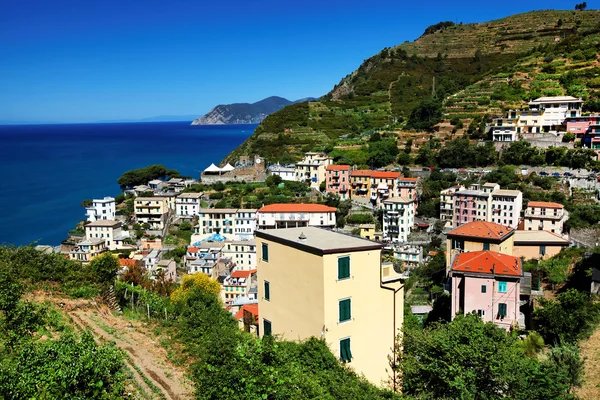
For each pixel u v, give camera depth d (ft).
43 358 70.79
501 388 99.45
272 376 77.56
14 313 96.84
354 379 93.66
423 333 116.57
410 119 614.34
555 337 152.35
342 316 98.89
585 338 149.89
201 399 79.05
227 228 447.83
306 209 428.15
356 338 101.81
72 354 72.13
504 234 237.86
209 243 423.23
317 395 80.12
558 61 637.30
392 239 412.36
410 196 454.40
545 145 465.88
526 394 97.14
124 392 81.00
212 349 95.20
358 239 106.93
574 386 118.73
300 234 107.76
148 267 376.68
